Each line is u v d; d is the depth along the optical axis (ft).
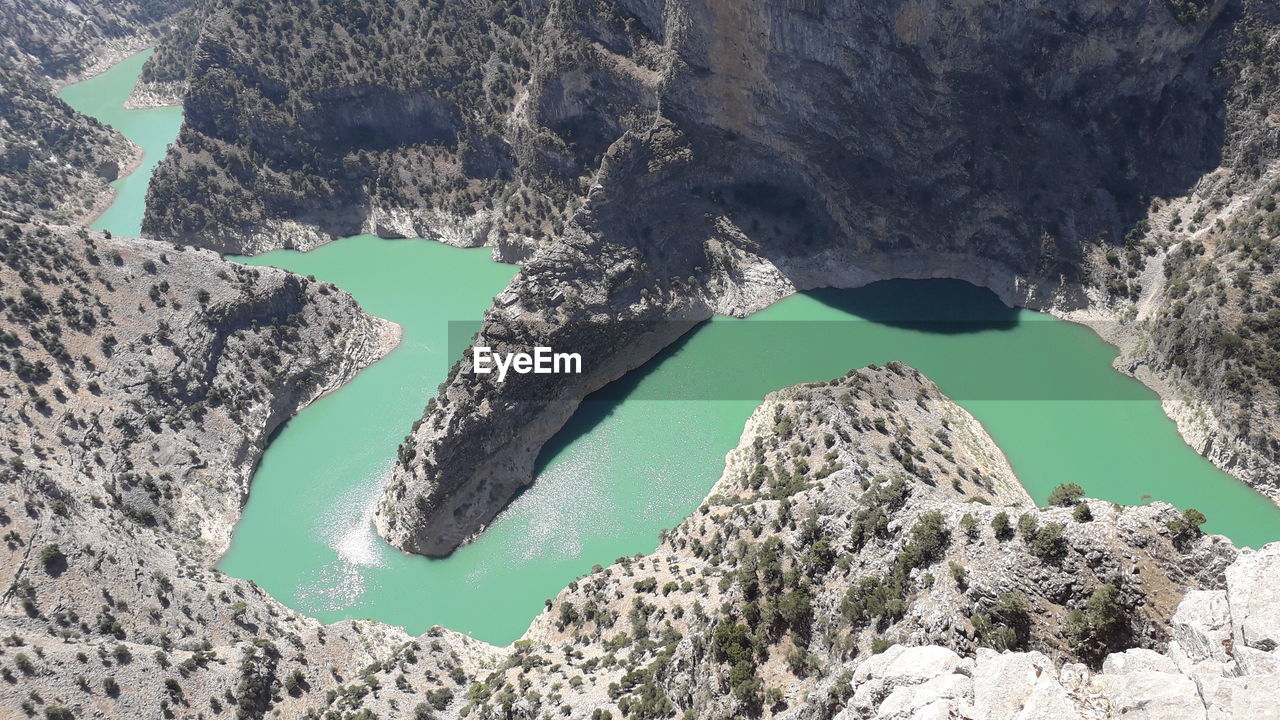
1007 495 406.41
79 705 327.88
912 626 257.96
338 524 480.23
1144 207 563.48
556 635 385.70
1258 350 450.30
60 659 337.52
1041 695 184.85
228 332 560.20
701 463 483.51
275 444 539.70
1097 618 231.91
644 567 393.70
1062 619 240.73
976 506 281.95
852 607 272.72
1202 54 563.48
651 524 452.76
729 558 360.69
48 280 526.16
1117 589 235.20
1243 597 196.54
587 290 559.38
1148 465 449.89
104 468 470.39
